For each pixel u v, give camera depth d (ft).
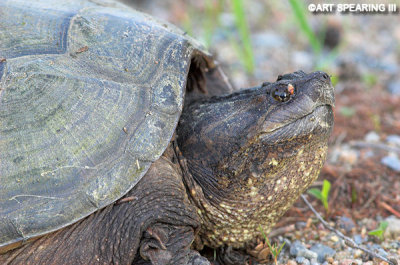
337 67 45.01
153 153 17.40
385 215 25.54
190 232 18.57
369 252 21.13
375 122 34.94
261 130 18.25
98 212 17.48
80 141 16.98
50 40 18.92
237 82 38.55
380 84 43.01
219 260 21.63
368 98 39.78
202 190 19.75
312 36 40.32
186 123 20.20
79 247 17.42
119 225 17.44
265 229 21.24
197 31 45.44
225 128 18.92
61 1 21.83
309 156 19.04
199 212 20.02
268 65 44.04
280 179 19.24
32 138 16.74
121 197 17.51
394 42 52.75
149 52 19.45
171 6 55.26
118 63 18.88
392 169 29.58
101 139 17.16
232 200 19.53
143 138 17.49
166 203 17.93
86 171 16.69
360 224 24.76
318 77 18.48
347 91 41.60
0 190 16.12
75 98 17.53
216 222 20.22
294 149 18.51
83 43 19.08
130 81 18.58
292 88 18.17
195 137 19.58
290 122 18.20
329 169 29.55
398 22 58.18
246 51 41.65
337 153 31.91
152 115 17.94
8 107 17.06
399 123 35.55
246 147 18.45
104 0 24.30
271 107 18.35
